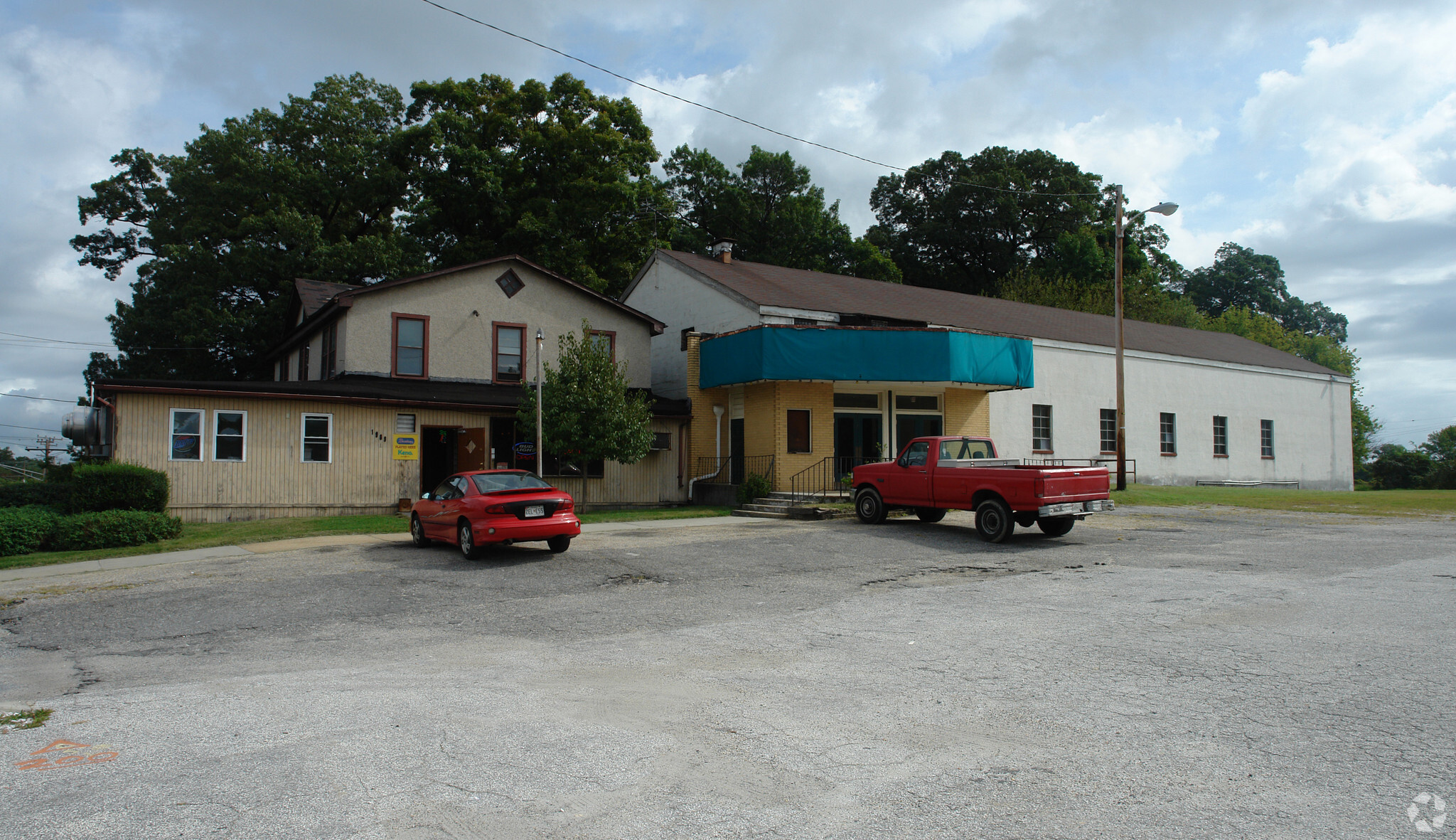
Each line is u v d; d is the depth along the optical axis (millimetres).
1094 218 60250
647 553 13492
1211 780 4262
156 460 18625
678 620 8750
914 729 5164
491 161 36062
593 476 23703
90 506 16750
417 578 11547
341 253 31906
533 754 4785
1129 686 5957
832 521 18234
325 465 20375
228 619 9219
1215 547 13562
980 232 58719
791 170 54781
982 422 25141
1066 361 28422
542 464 22297
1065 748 4785
